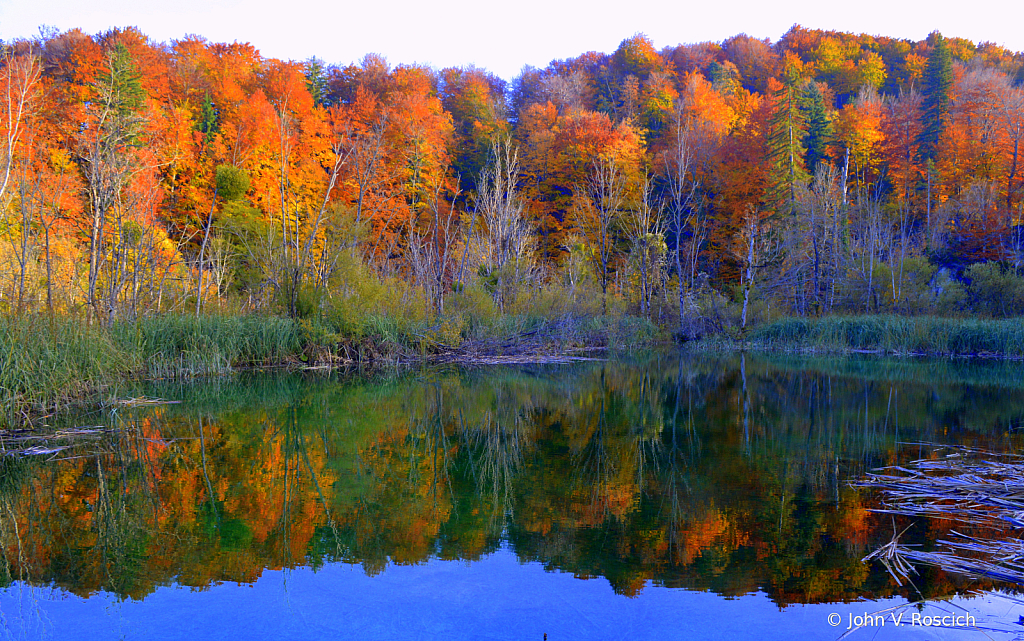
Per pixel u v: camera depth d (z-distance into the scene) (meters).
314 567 4.55
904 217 38.44
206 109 32.66
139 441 8.53
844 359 21.88
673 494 6.28
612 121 51.25
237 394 12.82
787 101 40.12
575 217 40.09
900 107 49.44
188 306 19.19
